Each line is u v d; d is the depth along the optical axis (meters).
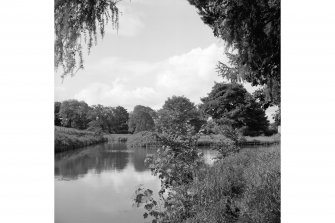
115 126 51.91
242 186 6.46
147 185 9.74
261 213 4.57
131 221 6.55
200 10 7.44
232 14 5.88
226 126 11.73
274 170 5.54
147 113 46.34
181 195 5.98
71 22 4.93
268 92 8.80
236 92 33.41
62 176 11.98
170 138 7.16
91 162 16.23
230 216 5.28
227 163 8.40
